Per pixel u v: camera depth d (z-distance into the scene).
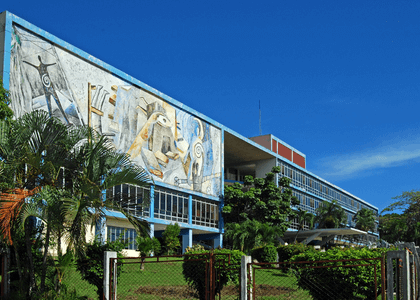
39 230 11.80
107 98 33.69
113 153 11.28
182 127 42.97
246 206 49.47
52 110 28.69
